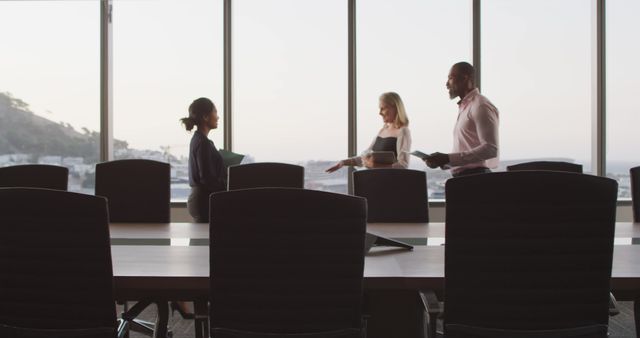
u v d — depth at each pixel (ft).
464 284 5.31
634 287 5.70
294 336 5.31
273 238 5.12
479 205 5.12
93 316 5.62
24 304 5.63
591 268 5.21
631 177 10.46
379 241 7.44
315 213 5.08
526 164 11.66
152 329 8.43
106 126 18.08
